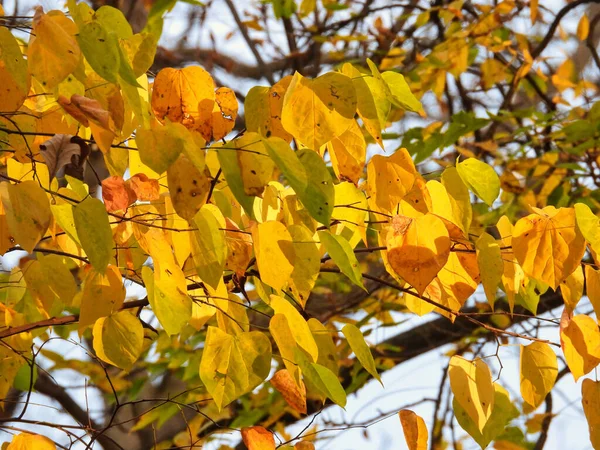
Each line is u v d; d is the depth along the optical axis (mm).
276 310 3291
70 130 3359
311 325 3383
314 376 3281
